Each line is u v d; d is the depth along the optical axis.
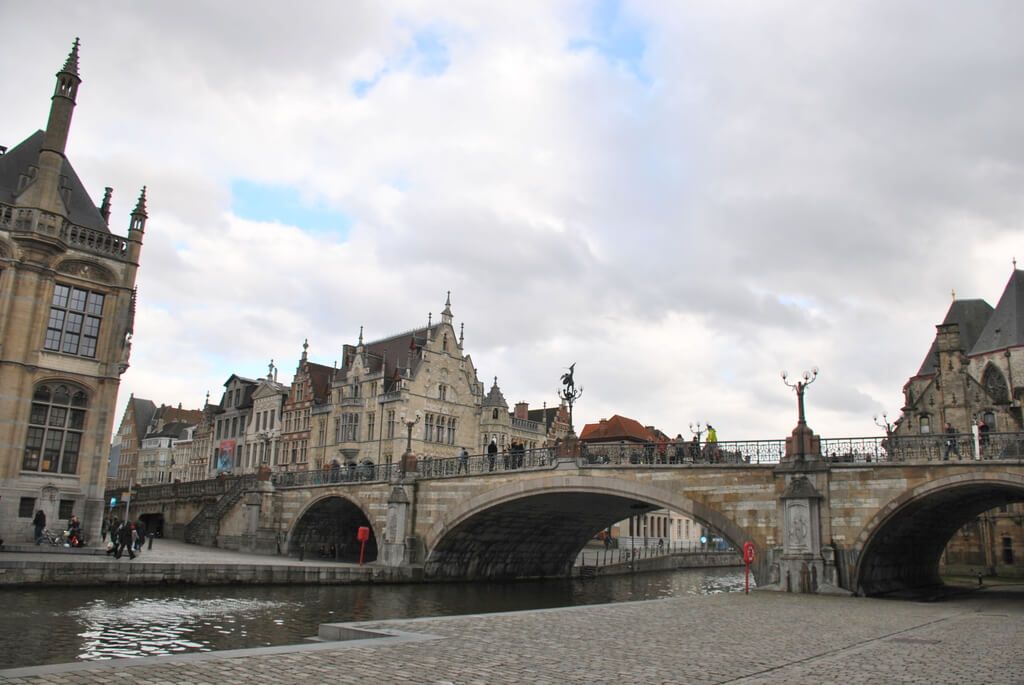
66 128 35.34
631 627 15.34
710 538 94.94
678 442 34.50
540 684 9.19
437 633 13.30
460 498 41.00
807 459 29.97
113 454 37.78
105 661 9.34
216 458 88.19
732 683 9.58
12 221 33.25
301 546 53.69
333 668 9.56
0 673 8.33
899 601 26.84
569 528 47.81
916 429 54.22
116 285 36.19
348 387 71.50
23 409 32.91
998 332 53.91
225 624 22.55
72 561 27.73
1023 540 50.09
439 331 71.06
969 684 9.86
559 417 85.38
